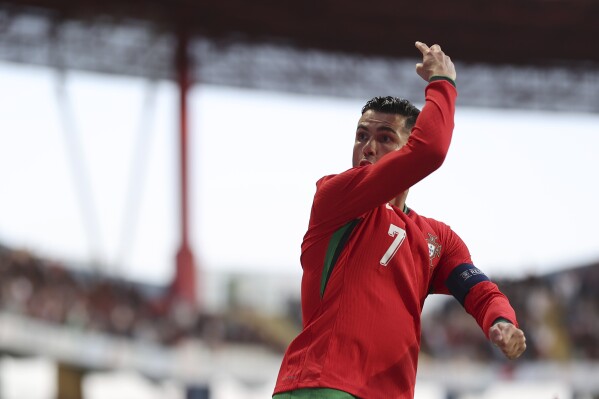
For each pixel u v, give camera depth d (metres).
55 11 61.69
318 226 7.20
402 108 7.53
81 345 48.44
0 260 49.47
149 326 54.00
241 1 65.06
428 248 7.42
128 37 64.19
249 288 64.56
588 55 70.88
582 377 58.62
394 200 7.56
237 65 67.94
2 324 44.66
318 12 66.56
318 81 69.31
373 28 68.06
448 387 59.75
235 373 55.66
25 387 47.50
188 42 65.62
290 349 7.18
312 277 7.19
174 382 52.81
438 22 68.25
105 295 54.06
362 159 7.46
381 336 6.98
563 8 68.12
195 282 61.75
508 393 59.62
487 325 7.17
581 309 61.06
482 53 70.38
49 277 51.19
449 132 6.93
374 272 7.10
